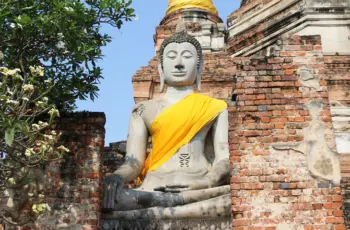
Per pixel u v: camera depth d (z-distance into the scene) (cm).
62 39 695
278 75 754
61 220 712
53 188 727
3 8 653
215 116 966
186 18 1880
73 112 766
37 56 717
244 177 706
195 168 918
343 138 1387
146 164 952
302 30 1617
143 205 823
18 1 686
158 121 958
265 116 735
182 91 1019
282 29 1638
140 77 1485
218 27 1736
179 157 928
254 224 683
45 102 635
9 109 618
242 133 727
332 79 1448
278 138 723
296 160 713
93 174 735
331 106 1423
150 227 798
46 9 701
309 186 700
